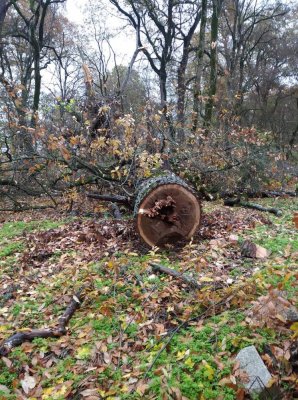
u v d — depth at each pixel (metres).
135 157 7.49
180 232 5.38
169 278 4.35
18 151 8.96
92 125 8.16
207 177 9.52
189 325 3.56
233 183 9.54
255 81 24.53
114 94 9.32
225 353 3.07
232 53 19.97
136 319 3.71
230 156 9.81
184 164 9.17
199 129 9.44
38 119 7.87
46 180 9.31
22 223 8.34
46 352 3.46
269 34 25.47
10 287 4.84
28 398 2.92
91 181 8.45
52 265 5.37
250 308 3.51
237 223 6.51
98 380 3.04
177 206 5.40
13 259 5.84
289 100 28.34
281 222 6.73
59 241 6.32
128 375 3.02
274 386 2.64
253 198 9.80
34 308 4.25
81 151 8.01
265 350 3.04
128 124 7.23
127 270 4.74
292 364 2.87
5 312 4.24
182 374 2.94
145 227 5.37
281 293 3.44
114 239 5.93
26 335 3.62
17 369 3.26
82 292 4.32
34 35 18.67
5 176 9.77
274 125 24.91
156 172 6.82
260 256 4.86
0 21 16.69
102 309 3.74
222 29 22.19
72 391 2.97
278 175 10.95
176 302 3.92
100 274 4.75
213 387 2.82
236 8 19.66
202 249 5.22
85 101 8.66
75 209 8.73
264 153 10.04
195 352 3.15
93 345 3.45
